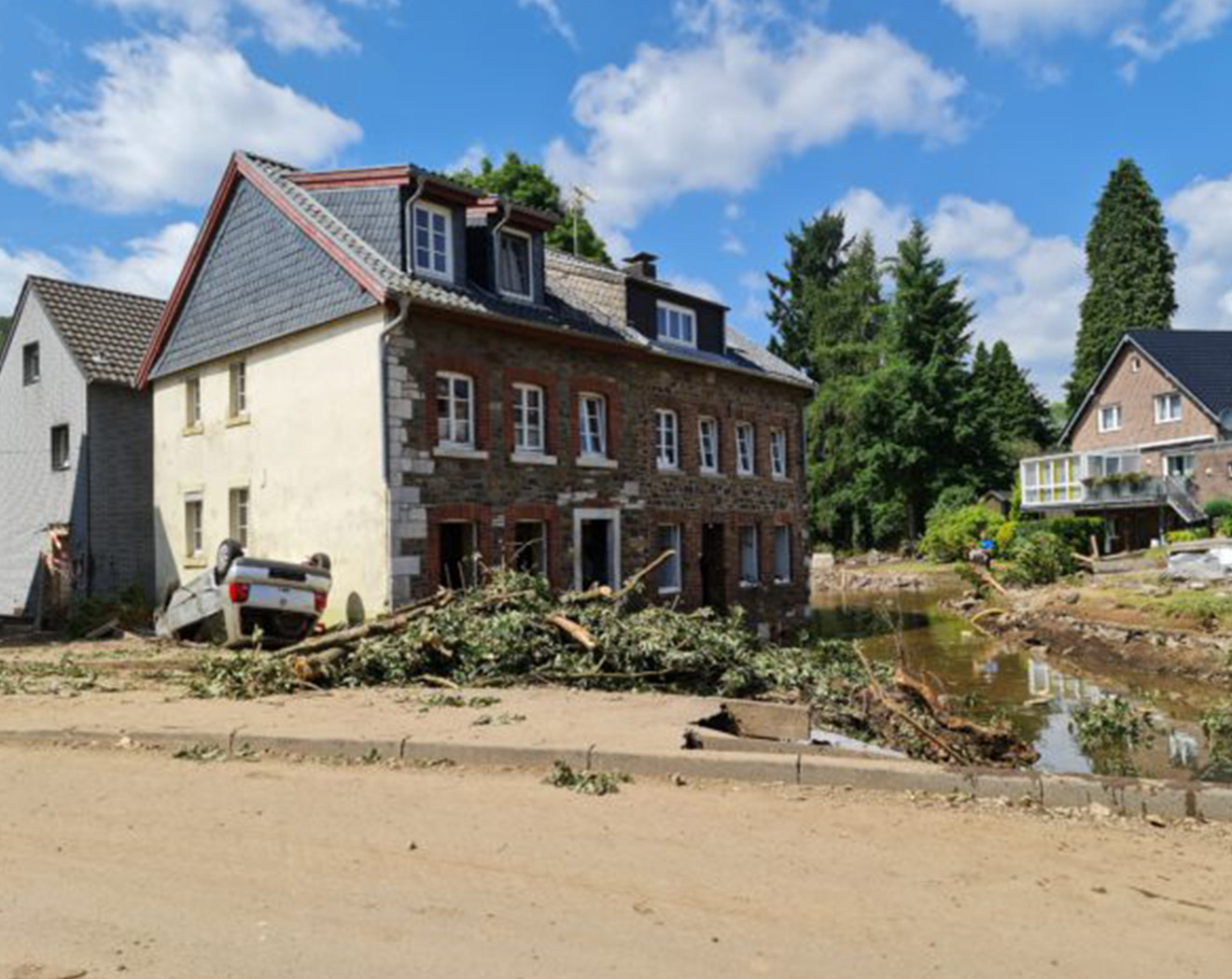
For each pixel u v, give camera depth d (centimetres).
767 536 2394
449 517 1592
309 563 1561
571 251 3819
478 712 869
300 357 1692
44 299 2467
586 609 1264
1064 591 2492
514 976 353
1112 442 4744
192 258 1966
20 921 403
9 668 1234
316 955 370
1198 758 1035
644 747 702
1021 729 1216
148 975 350
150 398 2455
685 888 452
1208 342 4559
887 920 418
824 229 6006
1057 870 487
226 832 534
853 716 1070
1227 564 2461
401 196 1617
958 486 5138
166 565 2034
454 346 1630
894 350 5288
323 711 881
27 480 2569
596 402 1950
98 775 673
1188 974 369
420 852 500
